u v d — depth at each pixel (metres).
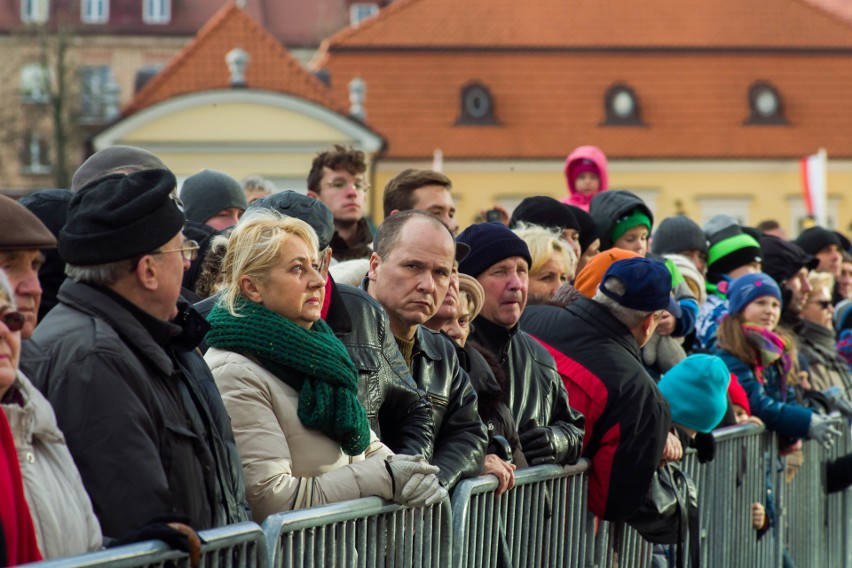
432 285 11.29
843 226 107.25
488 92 106.31
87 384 8.23
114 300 8.71
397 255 11.32
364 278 12.63
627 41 109.06
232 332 9.62
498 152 104.25
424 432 10.84
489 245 12.73
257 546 8.51
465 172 104.38
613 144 105.69
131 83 163.88
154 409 8.48
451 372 11.55
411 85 106.00
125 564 7.39
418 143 103.69
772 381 18.42
